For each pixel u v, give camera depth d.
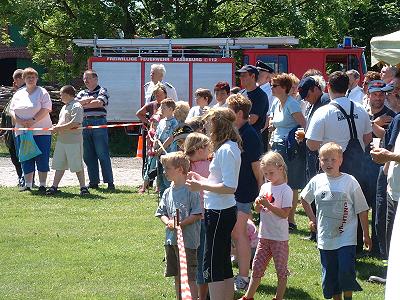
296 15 31.14
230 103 7.95
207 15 31.12
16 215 12.48
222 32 32.53
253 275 7.57
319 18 31.44
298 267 9.20
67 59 34.25
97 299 7.82
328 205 7.34
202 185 6.80
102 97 15.43
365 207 7.39
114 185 16.19
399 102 8.68
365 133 8.95
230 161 6.81
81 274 8.80
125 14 30.78
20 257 9.60
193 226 7.23
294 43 26.52
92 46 27.55
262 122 10.34
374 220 9.62
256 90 10.30
